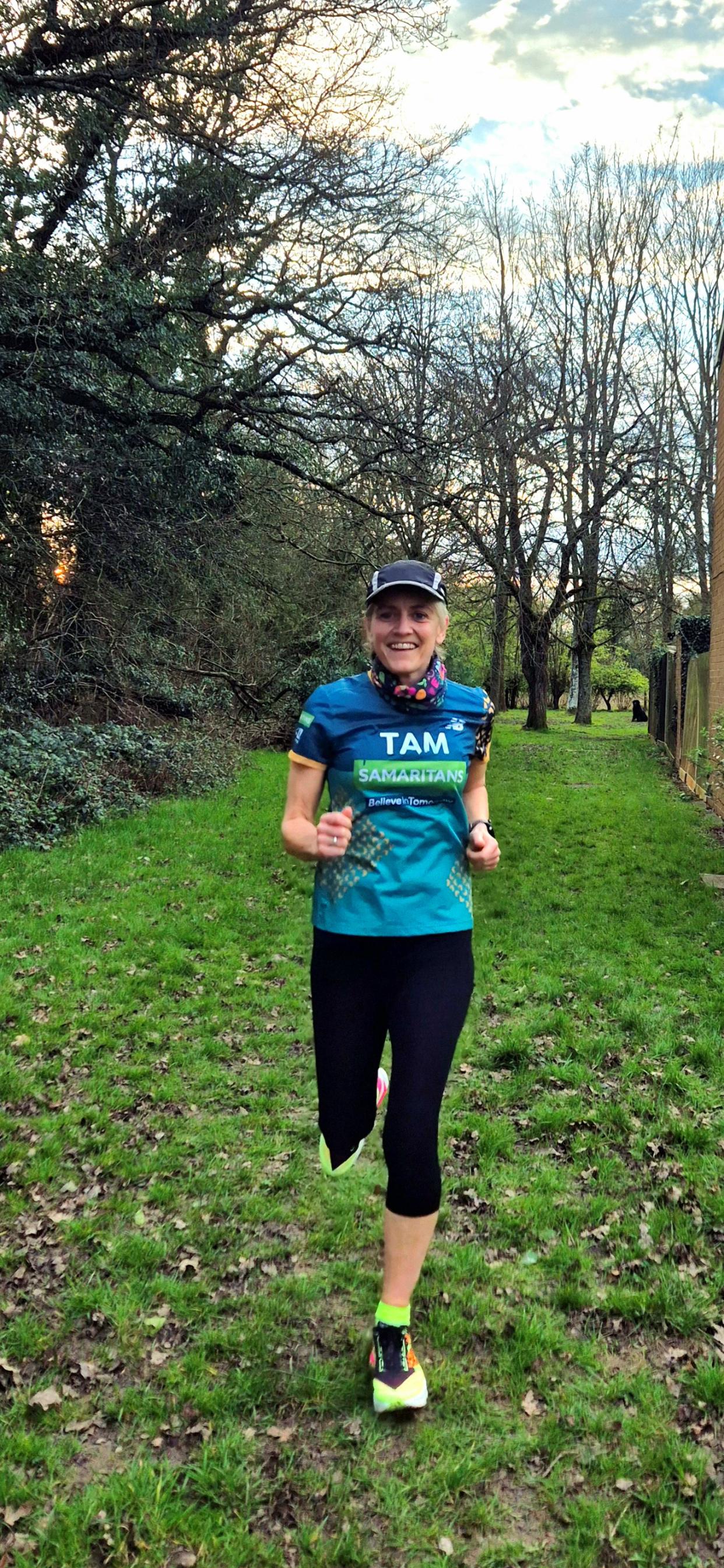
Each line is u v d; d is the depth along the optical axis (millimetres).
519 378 20953
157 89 12000
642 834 10945
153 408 13102
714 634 13156
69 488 11984
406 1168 2311
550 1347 2578
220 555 14773
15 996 5309
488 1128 3797
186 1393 2408
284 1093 4230
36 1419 2348
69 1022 4953
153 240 12430
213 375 13133
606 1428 2307
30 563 12336
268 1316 2709
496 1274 2896
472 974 2477
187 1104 4105
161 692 15906
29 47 11273
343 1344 2604
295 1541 2020
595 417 28016
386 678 2393
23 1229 3139
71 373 11531
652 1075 4266
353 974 2438
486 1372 2496
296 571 20016
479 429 14148
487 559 22656
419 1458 2223
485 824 2506
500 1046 4551
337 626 21766
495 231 28969
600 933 6707
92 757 12172
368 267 13617
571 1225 3156
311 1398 2395
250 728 19438
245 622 18906
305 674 20234
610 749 22719
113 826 10500
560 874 8859
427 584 2318
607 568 29234
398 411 13961
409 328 13867
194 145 12000
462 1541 2025
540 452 20641
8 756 10648
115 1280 2879
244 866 8883
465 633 36688
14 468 11398
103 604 13562
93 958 6020
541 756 20922
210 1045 4703
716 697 12984
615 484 27453
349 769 2400
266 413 13188
